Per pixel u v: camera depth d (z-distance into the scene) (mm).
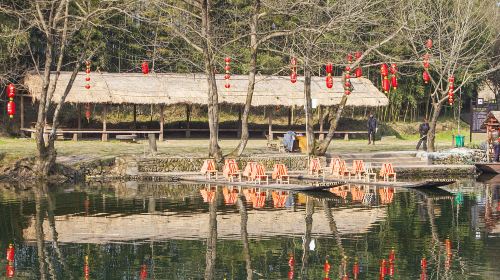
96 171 45531
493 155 52250
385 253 26188
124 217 32406
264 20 61938
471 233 29500
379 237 28672
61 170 44688
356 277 23250
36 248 26703
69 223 30953
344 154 51906
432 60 52219
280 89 63031
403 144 63844
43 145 43938
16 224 30766
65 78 58969
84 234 28922
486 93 93875
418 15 61562
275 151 54875
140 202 36438
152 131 60312
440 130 77000
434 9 63969
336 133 68500
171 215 32969
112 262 24875
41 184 43031
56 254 25875
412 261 25109
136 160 46188
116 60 69125
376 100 64938
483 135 75312
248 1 64750
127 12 42750
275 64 65188
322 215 33219
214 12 63219
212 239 28141
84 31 62125
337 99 63719
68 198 37500
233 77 63688
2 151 47594
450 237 28781
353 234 29188
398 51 66688
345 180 44812
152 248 26703
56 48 60938
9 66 59375
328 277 23266
